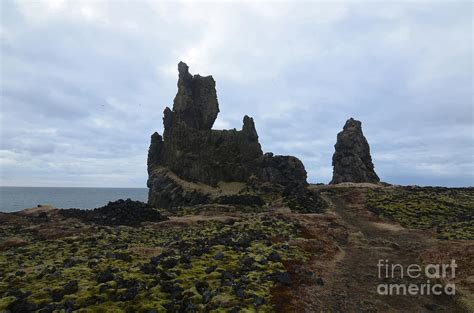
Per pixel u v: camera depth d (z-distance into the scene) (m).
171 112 131.25
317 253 38.62
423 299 27.00
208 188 105.06
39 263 33.91
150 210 71.81
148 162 128.00
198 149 115.81
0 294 23.36
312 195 90.94
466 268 32.09
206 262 30.08
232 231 46.56
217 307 21.36
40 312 20.03
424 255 39.38
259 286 25.12
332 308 24.08
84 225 63.44
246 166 114.06
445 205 77.81
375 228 61.75
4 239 49.62
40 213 75.38
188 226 61.28
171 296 22.47
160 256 32.28
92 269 28.33
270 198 95.88
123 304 21.14
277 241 40.91
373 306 25.14
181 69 132.50
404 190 97.12
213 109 129.12
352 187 103.94
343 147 134.12
